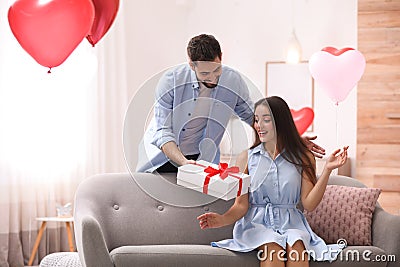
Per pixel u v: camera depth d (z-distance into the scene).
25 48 3.69
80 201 3.88
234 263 3.54
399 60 6.09
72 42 3.66
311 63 4.88
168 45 7.32
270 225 3.75
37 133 5.73
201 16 7.46
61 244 5.99
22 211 5.66
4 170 5.46
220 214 4.04
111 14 3.97
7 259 5.52
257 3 7.20
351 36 6.81
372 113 6.14
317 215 4.04
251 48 7.23
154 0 7.12
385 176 6.12
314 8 6.96
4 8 5.45
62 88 5.92
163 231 3.96
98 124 6.32
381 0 6.12
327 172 3.72
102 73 6.36
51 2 3.55
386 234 3.82
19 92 5.58
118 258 3.44
